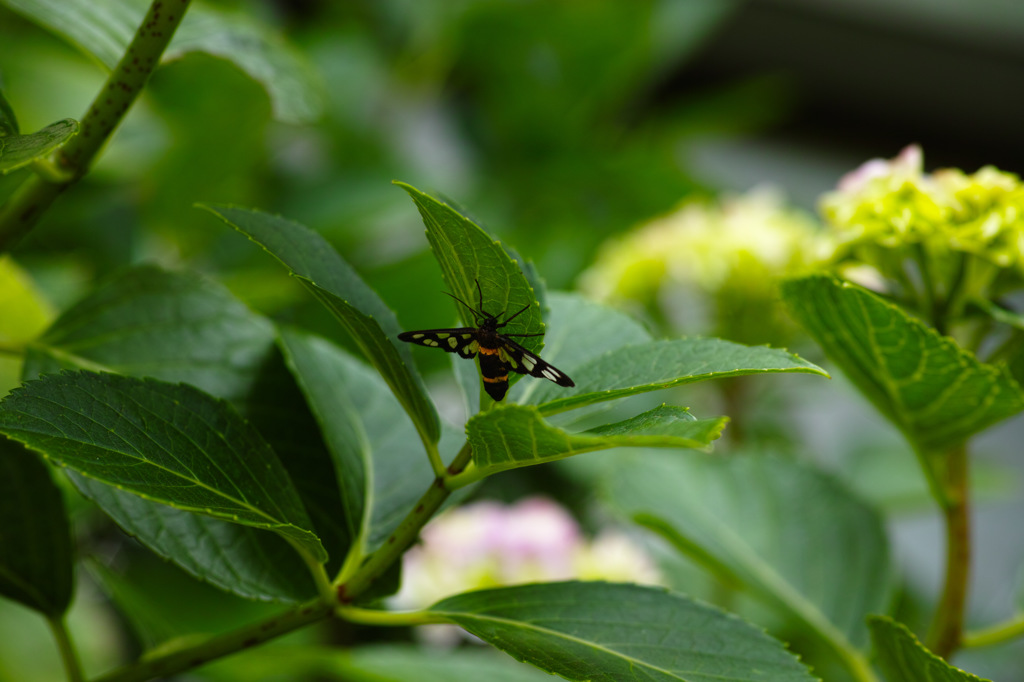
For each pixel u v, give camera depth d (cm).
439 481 64
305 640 100
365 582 65
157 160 100
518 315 63
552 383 66
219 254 107
